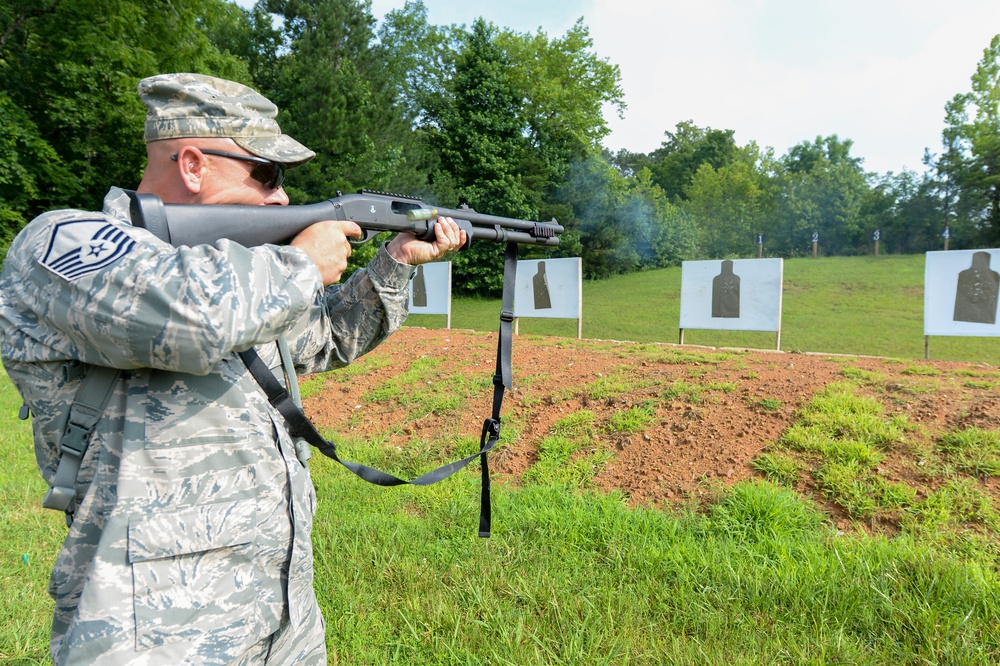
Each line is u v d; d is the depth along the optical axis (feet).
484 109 88.02
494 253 82.12
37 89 51.39
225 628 4.26
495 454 15.64
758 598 9.20
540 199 89.40
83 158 53.83
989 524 10.44
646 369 19.63
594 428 15.98
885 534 10.82
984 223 117.60
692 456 13.92
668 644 8.52
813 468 12.59
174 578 4.09
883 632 8.36
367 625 9.22
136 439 4.12
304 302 4.26
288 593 4.76
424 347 26.99
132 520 4.00
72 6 48.83
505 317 7.33
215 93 5.00
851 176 140.67
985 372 16.93
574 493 13.23
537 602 9.50
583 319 58.39
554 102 104.88
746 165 164.76
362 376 23.66
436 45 119.96
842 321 51.47
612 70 108.99
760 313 26.94
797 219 138.21
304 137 62.75
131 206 4.51
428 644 8.77
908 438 12.94
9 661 8.63
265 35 77.66
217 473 4.34
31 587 10.58
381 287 6.38
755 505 11.35
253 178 5.29
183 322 3.68
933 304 23.71
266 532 4.54
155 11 53.83
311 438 5.02
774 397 15.57
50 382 4.19
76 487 4.17
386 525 12.29
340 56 71.51
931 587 8.79
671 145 231.09
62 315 3.79
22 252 4.11
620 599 9.41
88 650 3.79
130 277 3.69
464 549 11.16
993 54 111.55
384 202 6.10
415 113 114.21
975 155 114.32
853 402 14.44
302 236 4.99
